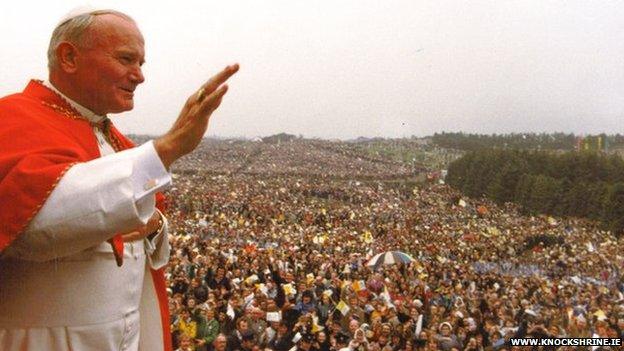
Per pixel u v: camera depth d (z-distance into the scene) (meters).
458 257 65.69
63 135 2.68
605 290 41.06
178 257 35.00
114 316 2.85
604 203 122.12
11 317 2.68
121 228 2.44
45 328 2.68
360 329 20.33
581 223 128.88
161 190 2.57
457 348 22.27
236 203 111.81
